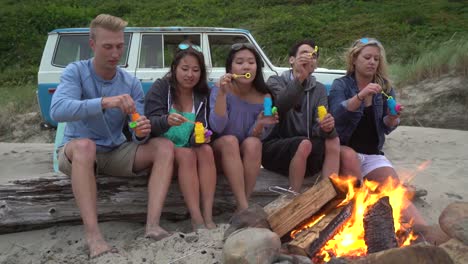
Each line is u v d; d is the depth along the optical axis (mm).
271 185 4309
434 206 4707
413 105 11375
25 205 3957
